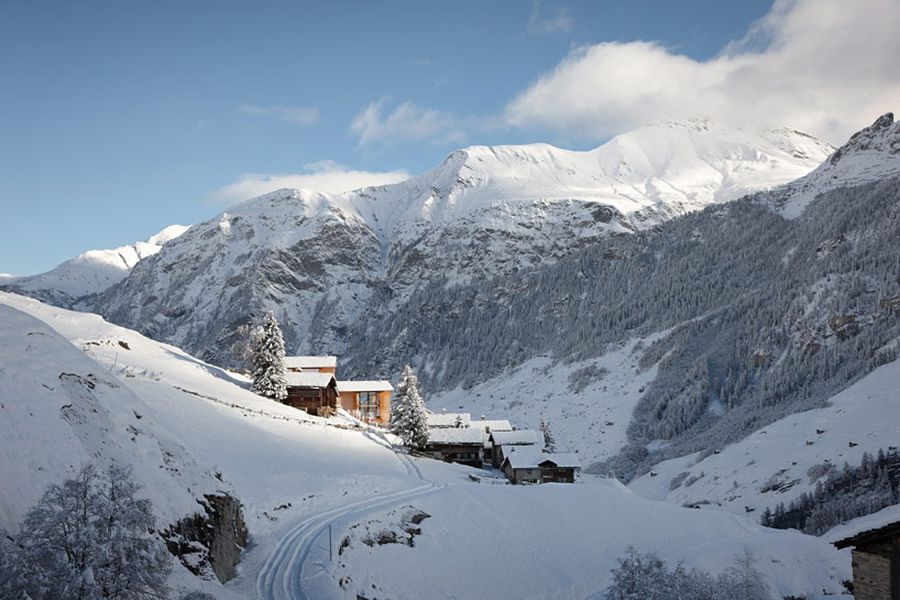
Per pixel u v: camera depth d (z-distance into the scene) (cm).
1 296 10256
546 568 6762
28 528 2172
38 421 3050
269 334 11819
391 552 5862
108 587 2139
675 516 8675
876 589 2552
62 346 3972
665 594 4028
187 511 3728
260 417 9469
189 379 10175
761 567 7194
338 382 15500
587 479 12538
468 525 7175
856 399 17962
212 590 3331
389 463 9794
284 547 4856
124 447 3609
